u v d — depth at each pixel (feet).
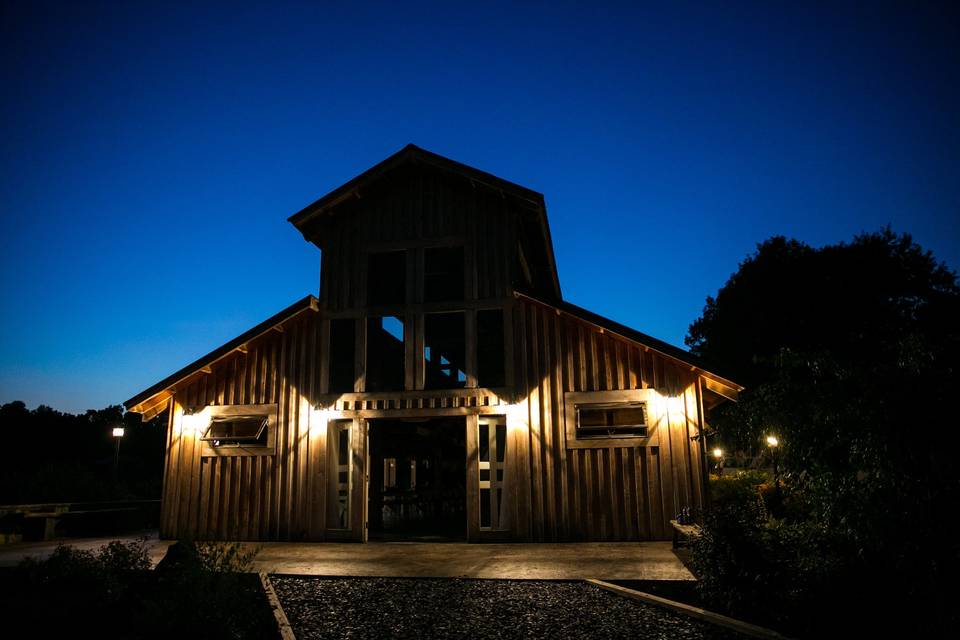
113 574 22.91
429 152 43.50
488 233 43.16
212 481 42.88
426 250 43.86
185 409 44.06
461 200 43.93
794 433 21.65
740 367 100.58
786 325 98.63
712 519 23.93
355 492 41.16
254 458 42.75
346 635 19.93
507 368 41.19
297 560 33.35
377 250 44.32
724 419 36.73
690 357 37.99
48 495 54.24
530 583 26.81
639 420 39.06
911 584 18.48
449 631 20.26
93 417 141.38
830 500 20.59
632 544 36.91
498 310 42.68
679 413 38.65
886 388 19.10
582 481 39.11
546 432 39.99
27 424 125.80
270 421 42.96
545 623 20.98
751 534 22.85
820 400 20.81
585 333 40.75
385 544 39.88
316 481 41.73
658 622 20.92
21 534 42.34
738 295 106.11
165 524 42.63
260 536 41.52
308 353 43.57
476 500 40.19
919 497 18.29
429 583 27.20
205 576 19.39
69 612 20.53
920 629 17.90
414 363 42.27
